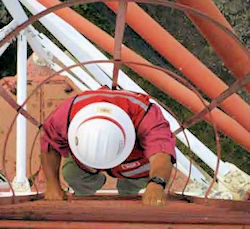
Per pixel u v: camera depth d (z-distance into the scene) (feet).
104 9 58.80
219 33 14.60
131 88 29.71
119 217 9.53
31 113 36.88
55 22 28.86
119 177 18.62
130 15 17.98
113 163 15.44
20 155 29.17
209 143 52.95
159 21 56.29
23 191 28.53
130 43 59.21
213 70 55.47
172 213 10.09
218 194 30.40
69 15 24.52
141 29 18.20
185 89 23.62
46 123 16.92
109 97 16.11
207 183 32.48
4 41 11.41
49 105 36.99
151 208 12.03
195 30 55.62
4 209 10.44
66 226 9.22
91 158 15.28
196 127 52.95
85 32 24.26
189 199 17.94
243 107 19.93
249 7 54.75
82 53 29.89
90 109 15.60
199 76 18.81
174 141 16.07
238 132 23.84
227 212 11.35
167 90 23.72
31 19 11.04
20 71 30.07
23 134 29.32
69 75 37.17
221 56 15.02
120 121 15.38
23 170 29.07
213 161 30.07
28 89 36.99
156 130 15.89
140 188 19.98
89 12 58.44
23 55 30.09
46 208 11.08
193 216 9.63
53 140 16.78
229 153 52.54
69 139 15.84
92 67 30.45
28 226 9.25
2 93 16.44
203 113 17.17
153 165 15.24
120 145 15.25
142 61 23.72
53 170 17.07
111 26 58.59
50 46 33.83
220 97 15.31
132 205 13.65
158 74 23.68
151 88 53.42
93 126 15.17
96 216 9.55
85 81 35.01
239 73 15.01
